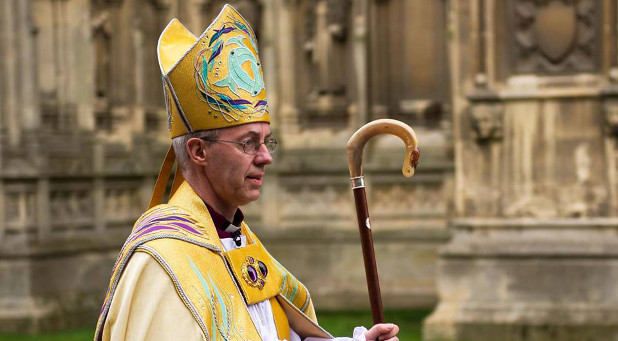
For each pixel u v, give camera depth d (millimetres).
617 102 20062
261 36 28281
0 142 23797
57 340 21953
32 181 23953
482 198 20844
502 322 20031
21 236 23641
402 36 27453
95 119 26609
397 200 27016
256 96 5750
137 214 28047
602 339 19609
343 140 27656
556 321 19844
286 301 6035
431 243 26547
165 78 5742
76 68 26062
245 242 6012
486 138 20812
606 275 19812
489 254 20391
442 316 20438
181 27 5984
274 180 27953
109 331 5371
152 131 28844
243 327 5453
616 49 20359
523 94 20656
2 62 24000
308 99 28172
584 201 20391
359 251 27125
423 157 26797
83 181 25922
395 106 27516
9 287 23406
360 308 26766
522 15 20859
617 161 20234
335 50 27938
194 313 5223
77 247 25078
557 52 20703
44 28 25812
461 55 21047
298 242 27641
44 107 25266
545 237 20375
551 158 20609
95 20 26766
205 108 5660
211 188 5812
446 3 27078
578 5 20641
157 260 5305
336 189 27578
